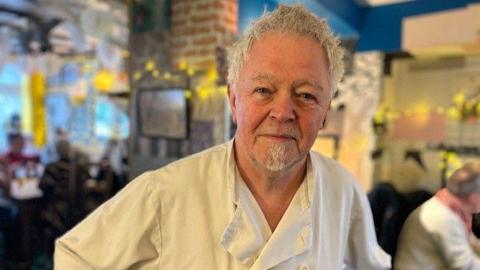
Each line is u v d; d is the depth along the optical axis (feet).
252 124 2.37
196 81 8.28
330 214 2.94
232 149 2.74
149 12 9.16
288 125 2.31
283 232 2.56
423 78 7.22
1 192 10.62
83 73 12.21
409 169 7.09
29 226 10.30
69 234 2.74
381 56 7.62
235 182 2.61
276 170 2.41
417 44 10.84
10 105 12.62
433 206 3.52
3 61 11.83
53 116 12.94
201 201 2.63
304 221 2.65
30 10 10.61
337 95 8.04
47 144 12.82
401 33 12.12
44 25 11.17
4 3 10.16
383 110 7.58
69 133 12.51
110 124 11.82
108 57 11.29
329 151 8.08
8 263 9.62
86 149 12.03
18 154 11.45
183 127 8.43
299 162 2.54
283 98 2.27
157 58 9.04
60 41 11.55
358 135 7.80
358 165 7.73
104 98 11.91
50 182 10.78
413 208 4.03
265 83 2.28
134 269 2.67
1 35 11.29
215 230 2.57
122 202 2.69
